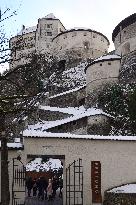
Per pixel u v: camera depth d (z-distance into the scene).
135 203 17.92
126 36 54.53
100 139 21.83
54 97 52.50
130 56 52.12
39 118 42.28
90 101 47.81
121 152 21.88
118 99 41.38
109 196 20.02
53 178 25.67
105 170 21.52
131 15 53.81
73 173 21.33
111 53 62.69
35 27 82.81
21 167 20.70
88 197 20.98
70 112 43.69
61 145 21.55
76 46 70.88
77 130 39.09
